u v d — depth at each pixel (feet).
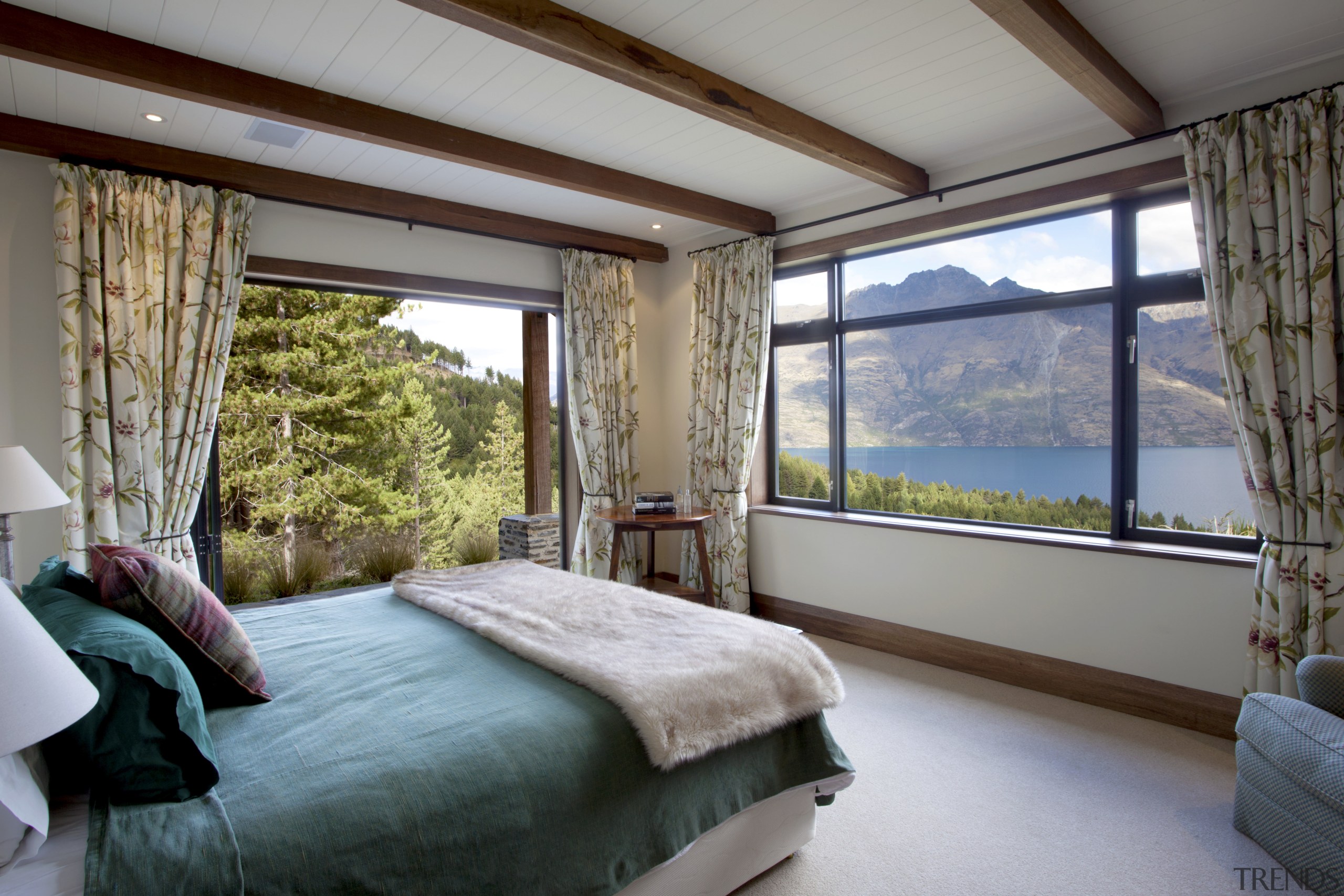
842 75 8.55
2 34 6.78
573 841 4.65
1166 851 6.57
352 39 7.54
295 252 11.84
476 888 4.17
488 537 17.85
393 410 25.48
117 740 3.86
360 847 3.85
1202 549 9.52
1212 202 8.65
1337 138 7.85
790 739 6.31
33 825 3.39
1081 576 10.16
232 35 7.42
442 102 9.11
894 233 12.41
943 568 11.75
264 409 23.17
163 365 10.27
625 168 11.66
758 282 13.99
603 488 15.51
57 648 3.15
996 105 9.46
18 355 9.58
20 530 9.57
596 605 7.87
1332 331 7.88
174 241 10.30
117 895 3.23
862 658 12.25
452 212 13.11
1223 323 8.64
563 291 15.35
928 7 7.11
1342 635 7.87
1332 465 7.89
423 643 6.92
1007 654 10.96
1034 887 6.10
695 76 8.20
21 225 9.59
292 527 23.97
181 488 10.39
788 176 12.21
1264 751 6.43
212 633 5.26
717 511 14.73
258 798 4.03
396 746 4.66
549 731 4.97
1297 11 7.20
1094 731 9.21
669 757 5.05
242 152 10.53
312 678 5.97
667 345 16.90
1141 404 10.19
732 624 7.16
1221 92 8.87
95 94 8.63
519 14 6.64
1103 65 7.81
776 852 6.32
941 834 6.93
